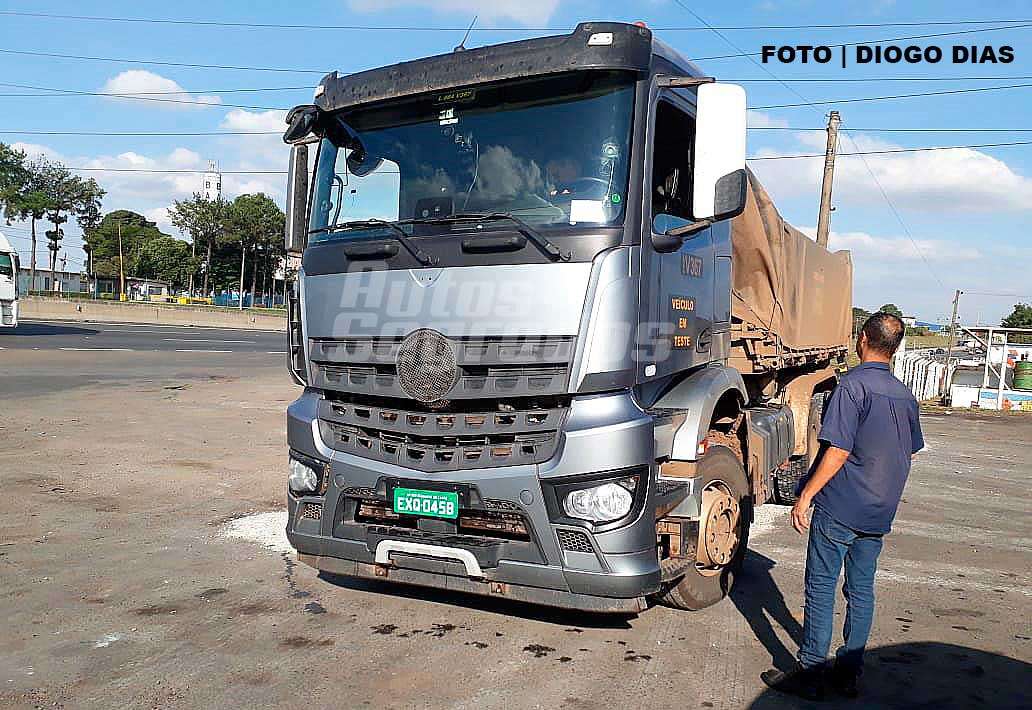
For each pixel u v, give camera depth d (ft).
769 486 23.13
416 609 18.15
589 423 14.44
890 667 15.80
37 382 60.49
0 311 99.55
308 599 18.74
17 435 39.01
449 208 16.33
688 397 17.30
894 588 20.88
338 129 18.13
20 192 331.98
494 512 15.21
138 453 35.96
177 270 367.86
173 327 164.86
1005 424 64.34
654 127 15.83
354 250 16.44
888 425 13.99
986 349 79.36
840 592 20.56
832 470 14.01
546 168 15.65
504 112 16.26
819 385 35.63
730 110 15.19
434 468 15.26
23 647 15.81
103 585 19.48
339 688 14.23
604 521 14.38
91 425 42.80
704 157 15.28
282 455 36.55
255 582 19.88
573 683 14.61
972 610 19.30
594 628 17.25
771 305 26.73
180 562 21.38
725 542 18.54
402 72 17.16
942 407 77.87
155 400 53.62
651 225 15.67
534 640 16.53
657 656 15.89
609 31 15.31
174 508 27.02
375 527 16.14
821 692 14.30
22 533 23.67
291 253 18.39
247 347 115.03
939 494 34.40
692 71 17.56
